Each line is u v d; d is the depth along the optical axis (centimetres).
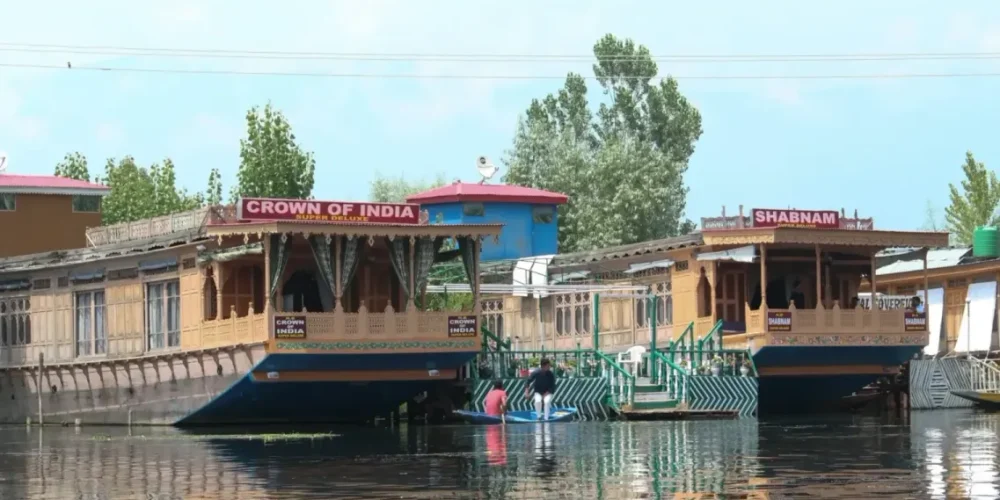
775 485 2881
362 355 4881
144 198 8875
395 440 4200
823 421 5047
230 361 4947
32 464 3606
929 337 6091
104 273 5594
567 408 5172
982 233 6531
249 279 5181
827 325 5525
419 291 5284
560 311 6481
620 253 6169
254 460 3566
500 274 6731
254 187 8131
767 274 5850
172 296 5294
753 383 5369
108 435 4772
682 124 10225
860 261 5888
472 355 5075
